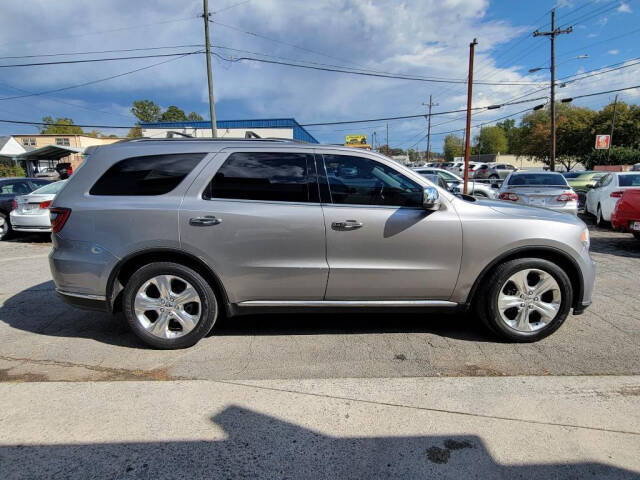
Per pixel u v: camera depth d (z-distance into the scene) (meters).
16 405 2.62
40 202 8.79
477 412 2.55
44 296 4.96
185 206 3.29
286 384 2.89
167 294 3.38
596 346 3.50
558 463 2.12
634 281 5.55
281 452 2.21
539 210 3.70
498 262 3.45
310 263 3.34
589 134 48.22
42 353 3.41
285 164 3.40
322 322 4.07
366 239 3.34
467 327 3.94
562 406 2.61
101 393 2.76
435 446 2.25
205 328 3.43
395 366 3.17
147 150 3.43
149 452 2.20
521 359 3.27
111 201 3.35
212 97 23.41
